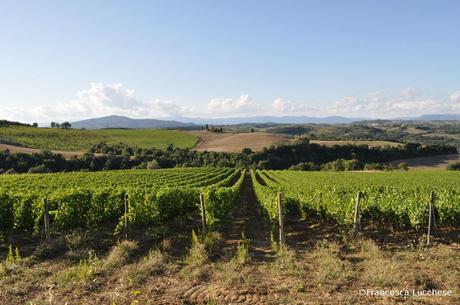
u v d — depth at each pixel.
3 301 7.22
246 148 101.50
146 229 13.91
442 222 14.31
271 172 68.94
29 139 98.94
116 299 7.22
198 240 11.12
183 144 111.62
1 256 10.57
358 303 6.70
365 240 11.54
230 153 98.88
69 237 12.09
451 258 9.22
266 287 7.66
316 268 8.88
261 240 12.67
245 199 30.31
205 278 8.38
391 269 8.29
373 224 15.17
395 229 14.06
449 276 7.91
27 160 65.50
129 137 120.50
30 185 27.61
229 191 17.39
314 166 88.38
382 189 24.98
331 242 11.69
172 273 8.79
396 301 6.76
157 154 93.38
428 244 11.12
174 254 10.57
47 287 7.94
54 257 10.46
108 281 8.27
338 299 6.90
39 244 11.91
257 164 92.19
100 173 51.00
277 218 15.37
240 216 19.89
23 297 7.44
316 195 17.06
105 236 13.03
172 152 97.69
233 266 8.94
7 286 7.95
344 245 11.29
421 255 9.62
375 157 96.50
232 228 15.71
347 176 52.41
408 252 10.05
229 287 7.69
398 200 14.56
